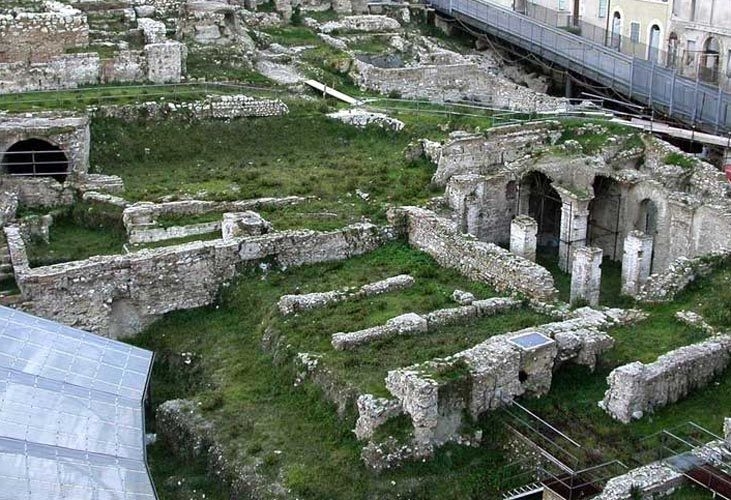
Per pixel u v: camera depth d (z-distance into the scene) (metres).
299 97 55.94
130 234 41.25
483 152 47.59
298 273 39.72
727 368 32.28
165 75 55.09
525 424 29.67
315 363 32.53
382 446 28.56
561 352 32.09
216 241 39.41
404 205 43.97
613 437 29.38
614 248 45.34
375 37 68.81
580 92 64.50
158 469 30.86
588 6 69.12
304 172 48.38
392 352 32.88
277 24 67.88
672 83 54.41
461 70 60.69
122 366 31.78
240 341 36.38
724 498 25.77
